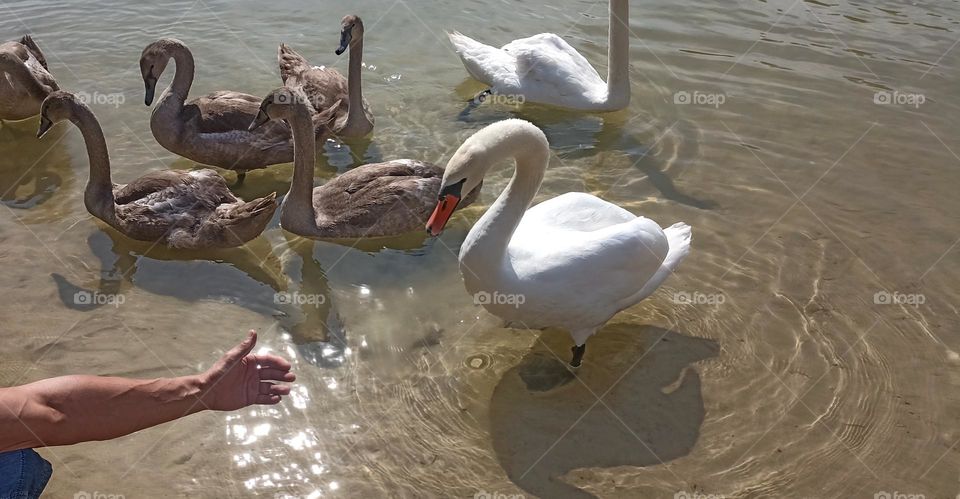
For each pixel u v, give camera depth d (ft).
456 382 8.07
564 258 7.73
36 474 4.95
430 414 7.72
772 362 8.40
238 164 11.12
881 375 8.26
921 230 10.25
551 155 11.62
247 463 7.18
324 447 7.36
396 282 9.37
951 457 7.42
